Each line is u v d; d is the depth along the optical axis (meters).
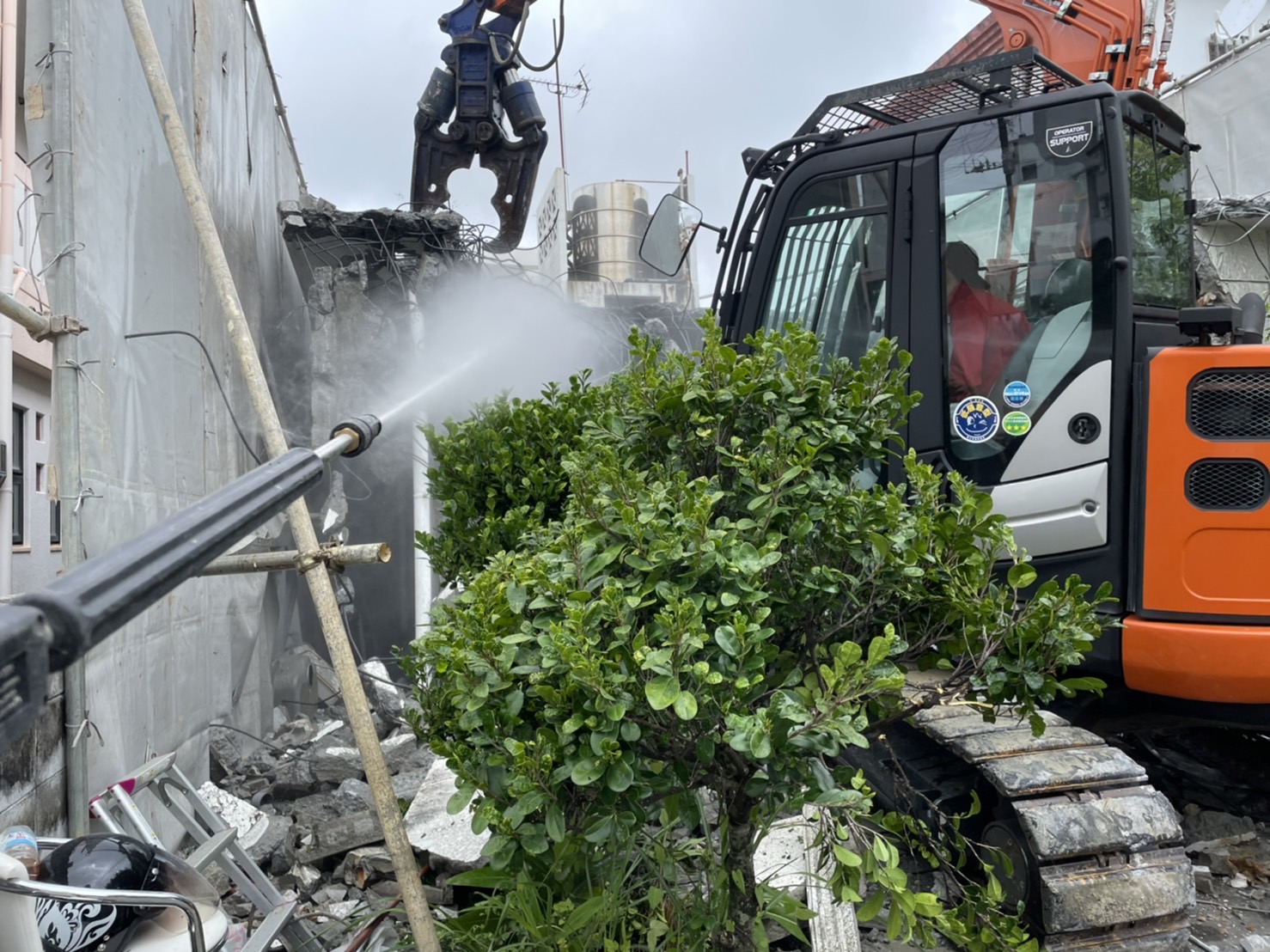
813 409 2.87
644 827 2.95
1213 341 4.88
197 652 5.60
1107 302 4.36
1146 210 4.78
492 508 4.17
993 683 2.68
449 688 2.55
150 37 3.46
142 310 4.89
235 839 3.20
